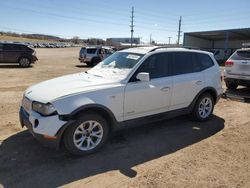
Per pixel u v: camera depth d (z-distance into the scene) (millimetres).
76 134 4367
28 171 3975
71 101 4273
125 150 4770
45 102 4215
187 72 5965
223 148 4918
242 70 9602
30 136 5246
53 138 4164
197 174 3975
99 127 4609
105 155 4555
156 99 5324
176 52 5820
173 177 3879
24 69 18281
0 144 4867
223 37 44281
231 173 4031
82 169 4074
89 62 23141
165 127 5996
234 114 7145
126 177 3873
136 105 5031
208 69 6395
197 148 4902
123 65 5383
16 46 19484
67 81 4984
